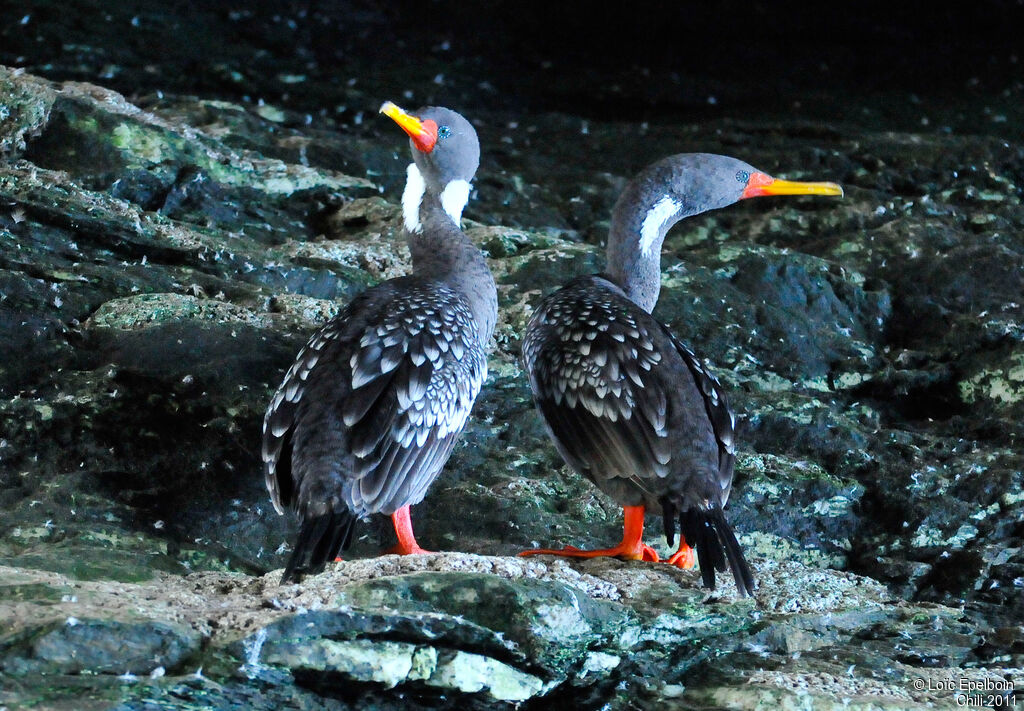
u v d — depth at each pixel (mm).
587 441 9719
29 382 11125
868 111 23406
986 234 15742
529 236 15016
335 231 15359
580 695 8617
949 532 11070
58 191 13367
